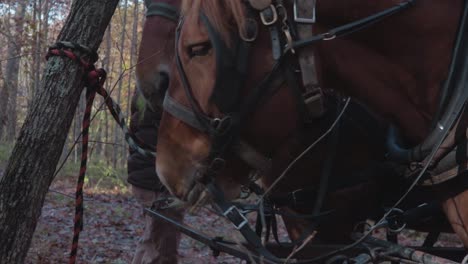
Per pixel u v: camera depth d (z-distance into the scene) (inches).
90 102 120.3
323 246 126.2
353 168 129.1
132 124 156.5
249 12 90.4
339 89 98.3
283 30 90.1
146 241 158.2
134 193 160.4
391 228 117.8
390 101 95.4
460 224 95.4
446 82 91.5
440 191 97.7
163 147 99.2
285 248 131.0
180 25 100.0
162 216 124.7
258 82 92.0
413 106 96.1
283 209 140.2
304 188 133.0
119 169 641.6
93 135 643.5
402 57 94.0
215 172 95.4
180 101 96.7
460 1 94.1
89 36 117.6
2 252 113.3
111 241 327.9
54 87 115.0
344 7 91.6
